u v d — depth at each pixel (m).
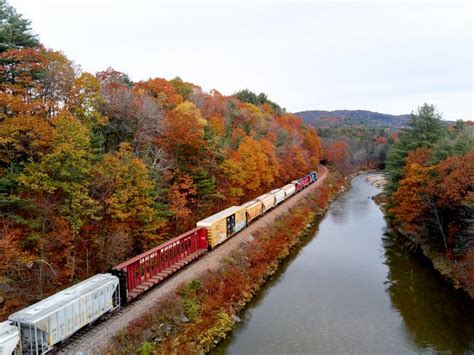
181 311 25.20
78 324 19.17
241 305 29.69
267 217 52.31
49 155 22.66
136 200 28.14
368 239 50.03
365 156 147.25
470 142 42.50
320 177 100.19
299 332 26.14
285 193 64.44
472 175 33.47
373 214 66.12
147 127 36.97
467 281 32.19
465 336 25.77
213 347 23.97
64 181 24.42
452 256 36.97
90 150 26.34
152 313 23.27
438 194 36.59
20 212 24.12
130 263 24.17
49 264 23.45
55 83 29.08
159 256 27.58
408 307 30.14
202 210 41.09
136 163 28.64
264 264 37.28
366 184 108.75
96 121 31.28
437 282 35.06
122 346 20.12
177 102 51.12
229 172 45.47
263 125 75.06
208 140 42.38
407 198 43.84
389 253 43.94
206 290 28.36
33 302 23.39
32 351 16.91
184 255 31.16
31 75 27.38
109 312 22.11
